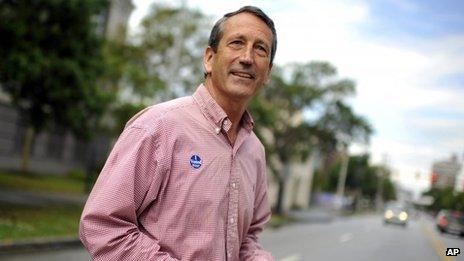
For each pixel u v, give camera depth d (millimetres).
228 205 2064
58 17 15117
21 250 9750
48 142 30406
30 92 15734
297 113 36156
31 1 14719
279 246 15312
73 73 15273
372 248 15914
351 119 33844
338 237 21000
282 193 40750
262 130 33688
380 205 126125
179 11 26422
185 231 1946
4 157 26844
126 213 1899
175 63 21016
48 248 10422
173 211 1948
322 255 13547
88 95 16047
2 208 13578
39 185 22625
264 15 2197
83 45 15828
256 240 2531
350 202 93438
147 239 1901
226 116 2078
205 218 1972
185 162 1984
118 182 1896
